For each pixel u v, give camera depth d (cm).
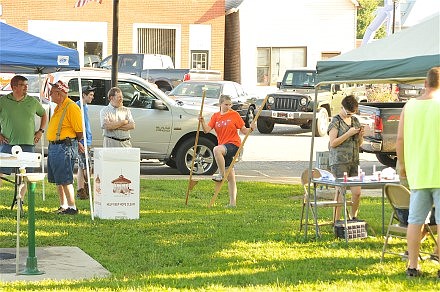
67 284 1103
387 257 1302
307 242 1430
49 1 4962
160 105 2430
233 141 1883
